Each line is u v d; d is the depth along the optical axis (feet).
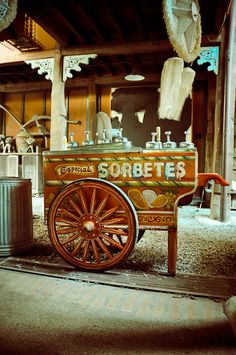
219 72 22.43
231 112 21.79
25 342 6.09
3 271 10.30
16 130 40.19
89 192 10.38
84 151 10.58
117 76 35.19
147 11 22.13
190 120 33.09
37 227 17.58
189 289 8.80
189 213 25.30
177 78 22.70
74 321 6.95
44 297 8.23
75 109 37.45
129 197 10.18
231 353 5.84
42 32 28.66
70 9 21.42
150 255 12.26
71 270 10.30
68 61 25.45
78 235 10.30
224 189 21.16
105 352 5.83
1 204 11.71
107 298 8.23
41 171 35.68
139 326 6.78
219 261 11.69
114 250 12.69
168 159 9.85
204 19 22.27
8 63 27.45
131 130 35.22
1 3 14.88
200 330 6.66
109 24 24.03
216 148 22.44
